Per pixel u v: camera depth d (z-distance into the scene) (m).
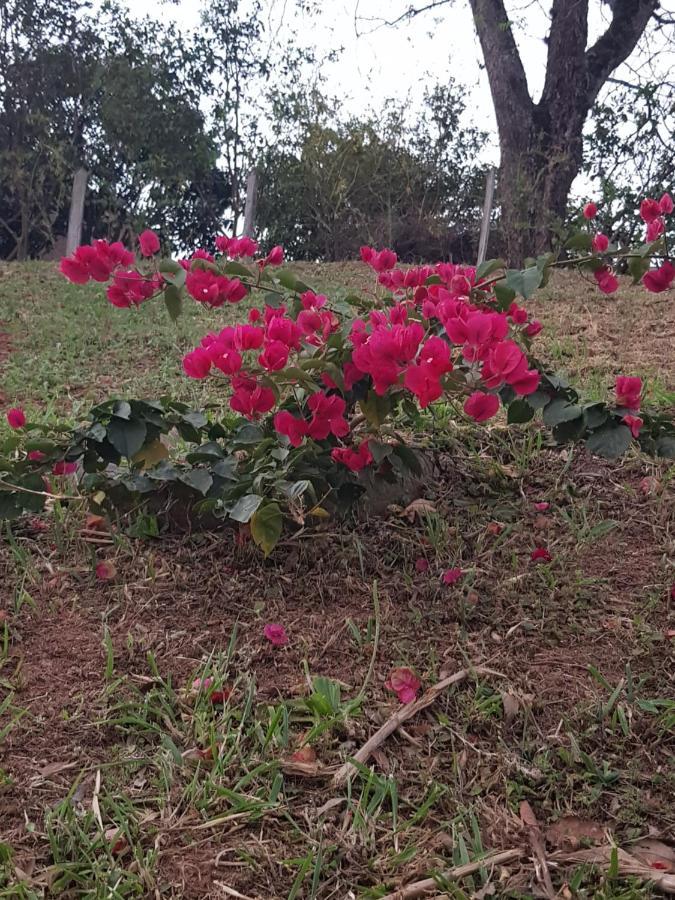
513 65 9.59
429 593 2.26
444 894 1.37
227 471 2.35
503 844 1.50
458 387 2.00
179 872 1.42
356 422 2.51
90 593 2.24
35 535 2.52
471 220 10.52
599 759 1.70
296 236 10.86
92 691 1.86
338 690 1.83
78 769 1.64
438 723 1.81
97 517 2.53
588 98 9.69
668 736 1.77
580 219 8.58
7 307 5.83
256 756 1.67
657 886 1.40
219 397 3.86
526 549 2.49
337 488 2.38
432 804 1.58
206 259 2.54
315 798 1.59
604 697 1.88
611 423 2.24
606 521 2.60
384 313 2.52
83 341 5.07
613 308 5.45
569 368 4.04
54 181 10.06
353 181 10.20
